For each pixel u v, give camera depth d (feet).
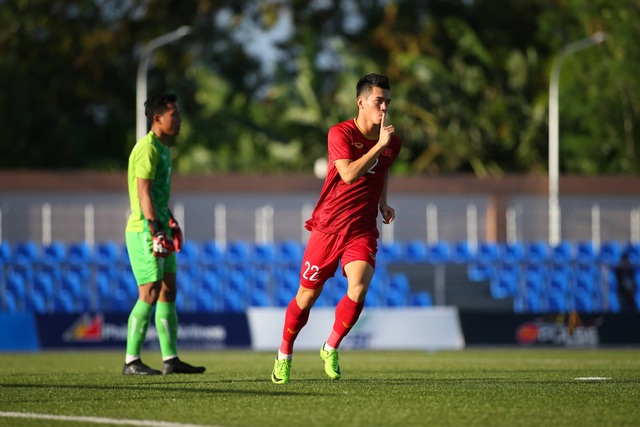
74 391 91.66
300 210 352.08
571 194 366.43
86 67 501.97
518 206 362.53
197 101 510.58
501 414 74.49
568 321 237.25
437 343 231.50
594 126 508.12
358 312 97.71
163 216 113.39
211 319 225.15
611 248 302.04
